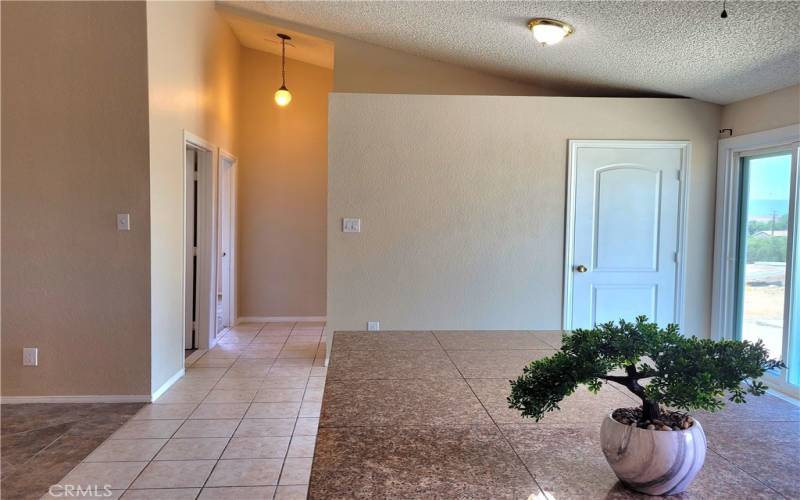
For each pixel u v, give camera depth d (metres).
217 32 5.24
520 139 4.58
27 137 3.57
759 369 1.00
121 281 3.65
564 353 1.18
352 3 3.99
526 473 1.10
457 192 4.57
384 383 1.68
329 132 4.50
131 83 3.58
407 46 4.80
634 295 4.70
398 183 4.54
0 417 3.41
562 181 4.61
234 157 6.11
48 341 3.65
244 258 6.52
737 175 4.51
